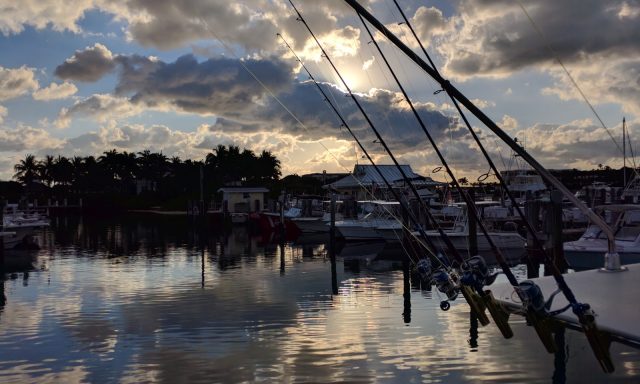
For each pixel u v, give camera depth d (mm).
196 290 19031
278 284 20188
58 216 86250
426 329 12914
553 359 10266
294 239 40969
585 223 36094
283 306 16125
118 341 12656
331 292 18344
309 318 14500
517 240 28219
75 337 13031
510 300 11477
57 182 131125
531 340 11438
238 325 13906
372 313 14852
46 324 14297
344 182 56500
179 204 104500
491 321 13273
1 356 11617
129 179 131375
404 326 13266
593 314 7965
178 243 38000
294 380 9992
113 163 129625
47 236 44719
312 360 11000
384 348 11562
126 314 15359
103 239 41562
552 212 22672
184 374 10445
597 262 21875
